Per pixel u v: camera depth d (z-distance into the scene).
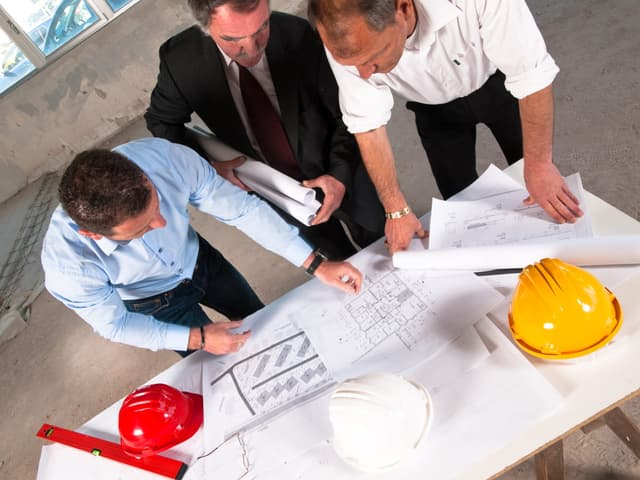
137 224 0.91
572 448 1.50
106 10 3.82
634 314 0.91
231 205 1.19
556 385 0.87
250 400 1.06
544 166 1.08
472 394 0.90
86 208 0.86
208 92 1.36
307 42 1.28
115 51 3.92
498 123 1.46
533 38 0.98
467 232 1.14
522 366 0.90
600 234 1.05
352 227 1.74
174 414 1.05
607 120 2.31
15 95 3.87
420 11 1.00
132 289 1.31
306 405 1.01
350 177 1.43
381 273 1.17
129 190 0.87
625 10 2.76
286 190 1.31
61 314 2.81
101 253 1.08
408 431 0.84
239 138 1.45
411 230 1.20
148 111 1.49
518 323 0.90
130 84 4.06
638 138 2.19
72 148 4.16
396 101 3.04
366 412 0.82
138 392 1.07
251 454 0.98
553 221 1.08
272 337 1.15
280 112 1.37
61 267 1.03
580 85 2.52
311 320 1.15
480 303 1.02
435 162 1.63
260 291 2.42
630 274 0.95
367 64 0.87
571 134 2.33
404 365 0.99
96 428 1.16
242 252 2.66
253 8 1.04
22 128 3.97
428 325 1.03
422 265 1.11
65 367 2.52
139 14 3.86
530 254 1.00
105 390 2.35
